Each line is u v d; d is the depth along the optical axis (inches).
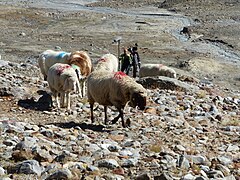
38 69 1144.2
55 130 515.8
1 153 395.5
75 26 3016.7
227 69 1727.4
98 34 2635.3
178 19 3614.7
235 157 464.1
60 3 4717.0
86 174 354.3
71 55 876.6
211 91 1065.5
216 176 378.0
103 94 581.9
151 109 701.9
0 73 938.7
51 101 705.6
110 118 639.8
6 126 497.7
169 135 547.5
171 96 859.4
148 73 1207.6
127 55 1275.8
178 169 389.1
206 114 721.0
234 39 2514.8
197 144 516.4
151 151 451.8
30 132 484.1
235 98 997.8
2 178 331.0
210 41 2477.9
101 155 410.3
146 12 4148.6
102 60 868.0
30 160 364.2
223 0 4490.7
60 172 339.3
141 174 357.1
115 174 362.9
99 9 4382.4
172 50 2153.1
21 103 700.7
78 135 505.7
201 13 3927.2
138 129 572.7
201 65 1722.4
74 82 704.4
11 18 3270.2
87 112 681.0
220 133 599.5
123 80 566.6
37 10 3786.9
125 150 441.7
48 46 2151.8
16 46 2118.6
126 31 2805.1
